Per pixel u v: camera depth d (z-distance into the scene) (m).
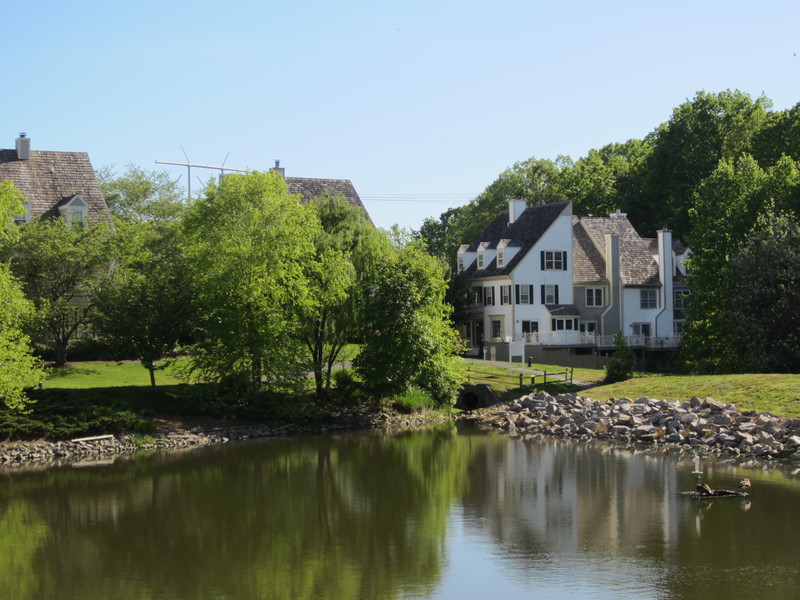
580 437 40.41
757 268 53.28
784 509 24.62
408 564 20.22
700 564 19.56
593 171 98.88
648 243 81.62
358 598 17.88
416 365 45.66
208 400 43.03
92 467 33.47
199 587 18.78
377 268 46.28
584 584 18.42
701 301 59.41
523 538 22.19
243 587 18.73
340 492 28.34
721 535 21.97
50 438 36.84
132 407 41.22
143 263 48.00
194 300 42.56
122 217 66.88
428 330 45.84
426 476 30.97
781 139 79.31
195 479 30.84
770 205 58.00
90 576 19.64
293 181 70.31
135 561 20.81
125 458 35.56
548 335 70.44
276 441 40.19
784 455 33.34
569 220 73.56
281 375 43.22
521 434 42.22
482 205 101.25
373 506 26.27
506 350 67.69
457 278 75.56
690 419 38.75
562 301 72.94
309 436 41.88
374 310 45.56
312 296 43.25
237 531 23.47
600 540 21.78
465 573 19.42
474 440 40.16
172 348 42.66
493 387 52.59
